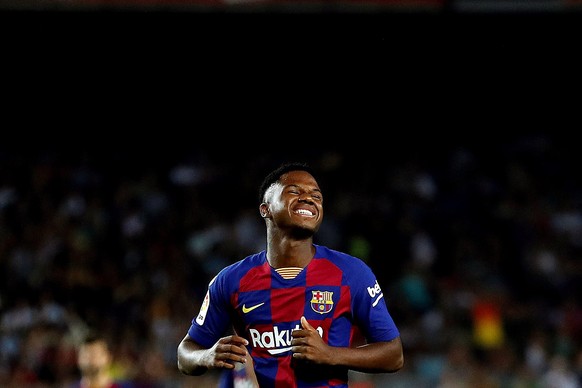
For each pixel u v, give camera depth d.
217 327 12.55
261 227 49.38
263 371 11.95
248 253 47.47
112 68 58.91
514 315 43.97
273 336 12.02
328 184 54.88
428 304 44.34
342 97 63.16
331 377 11.99
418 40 53.56
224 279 12.47
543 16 50.25
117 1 38.16
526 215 54.12
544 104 63.88
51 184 51.53
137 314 40.72
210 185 53.75
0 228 46.53
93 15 50.91
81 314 39.38
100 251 46.19
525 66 59.47
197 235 48.06
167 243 47.38
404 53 56.59
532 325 43.75
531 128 64.19
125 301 41.75
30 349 37.16
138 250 46.44
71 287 41.88
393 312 43.41
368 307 12.25
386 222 50.38
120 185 52.66
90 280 42.66
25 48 55.72
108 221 48.41
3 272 43.19
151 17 51.12
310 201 12.12
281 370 11.90
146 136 61.81
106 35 54.28
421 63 57.81
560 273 49.69
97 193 51.38
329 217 50.62
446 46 55.56
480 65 59.59
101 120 61.25
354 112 63.50
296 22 51.56
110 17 51.38
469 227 52.91
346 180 55.31
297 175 12.32
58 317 38.97
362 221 50.00
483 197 55.53
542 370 40.47
